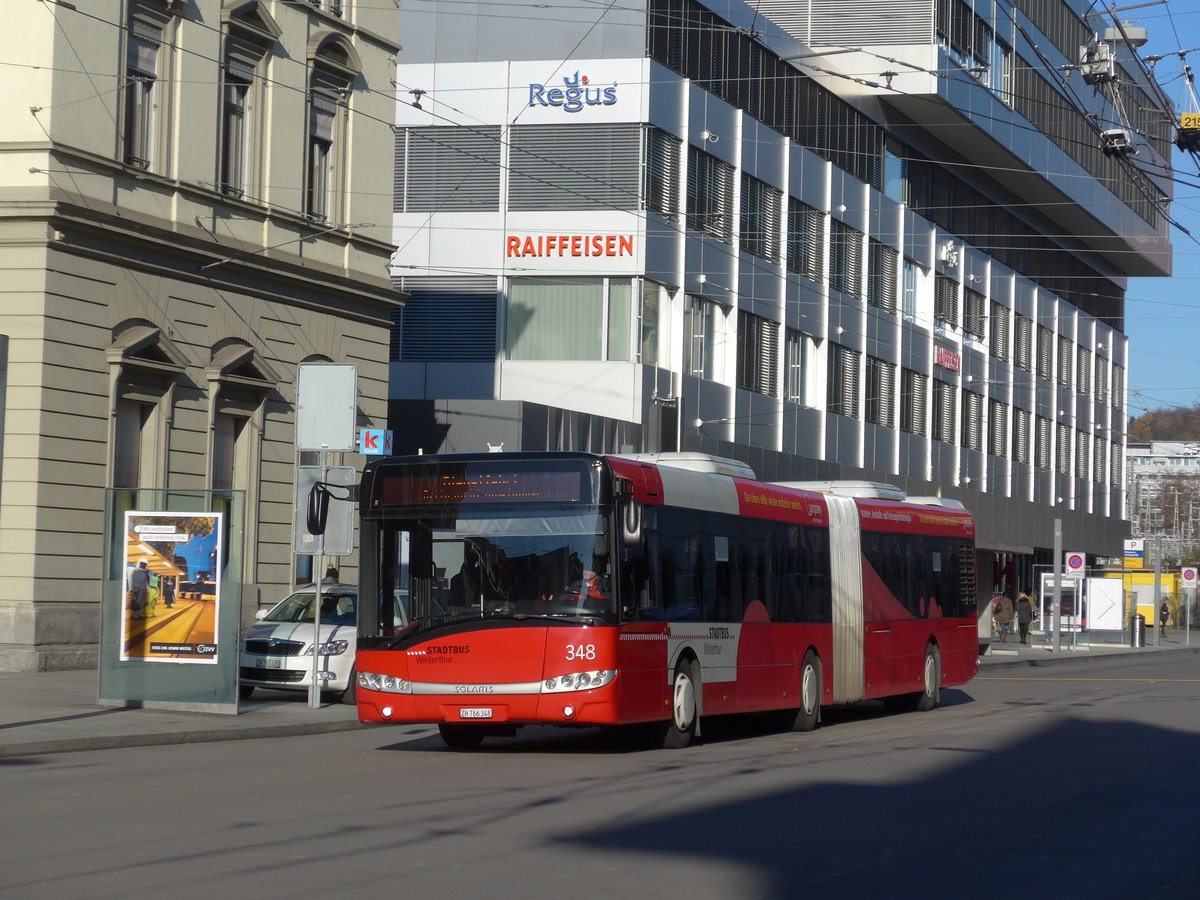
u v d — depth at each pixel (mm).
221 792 12422
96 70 25016
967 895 8625
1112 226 67938
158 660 19500
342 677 21891
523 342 40000
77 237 24578
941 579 25781
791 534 20609
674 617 17234
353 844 9711
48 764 14742
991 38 55156
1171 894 8805
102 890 8094
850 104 50344
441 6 40625
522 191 40031
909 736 19312
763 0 50875
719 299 42812
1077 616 50344
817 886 8742
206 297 27547
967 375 59938
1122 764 15820
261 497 29031
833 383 49406
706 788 13117
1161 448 132625
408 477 16516
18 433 23984
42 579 23969
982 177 60375
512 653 15859
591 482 16062
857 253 51125
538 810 11508
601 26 39844
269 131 29141
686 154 41312
